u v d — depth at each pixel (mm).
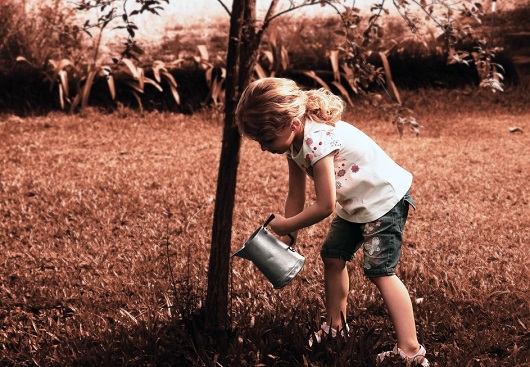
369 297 3418
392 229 2807
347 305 3318
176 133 7371
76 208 4820
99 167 5957
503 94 8875
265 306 3316
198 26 9047
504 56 9250
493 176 5723
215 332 2893
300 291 3492
